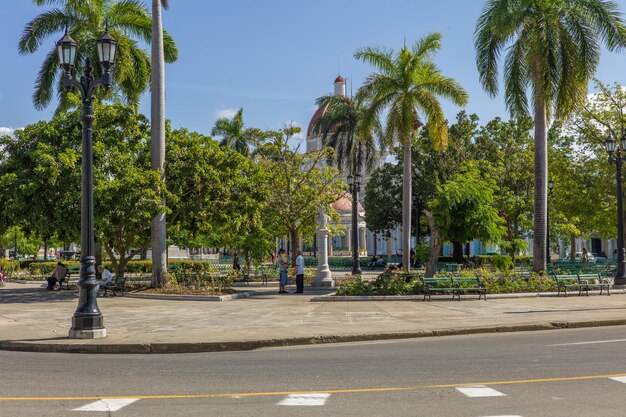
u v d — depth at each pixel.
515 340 12.56
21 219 26.19
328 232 31.25
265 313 17.73
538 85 25.42
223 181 27.80
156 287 25.41
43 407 7.00
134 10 33.12
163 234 25.77
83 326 12.62
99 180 24.17
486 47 27.59
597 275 25.14
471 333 13.95
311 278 33.31
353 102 45.06
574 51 24.98
